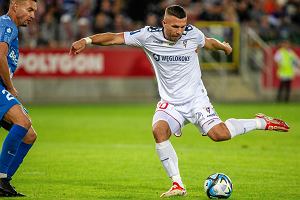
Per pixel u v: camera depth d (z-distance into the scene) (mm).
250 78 93000
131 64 88312
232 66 91250
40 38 88375
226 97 92250
